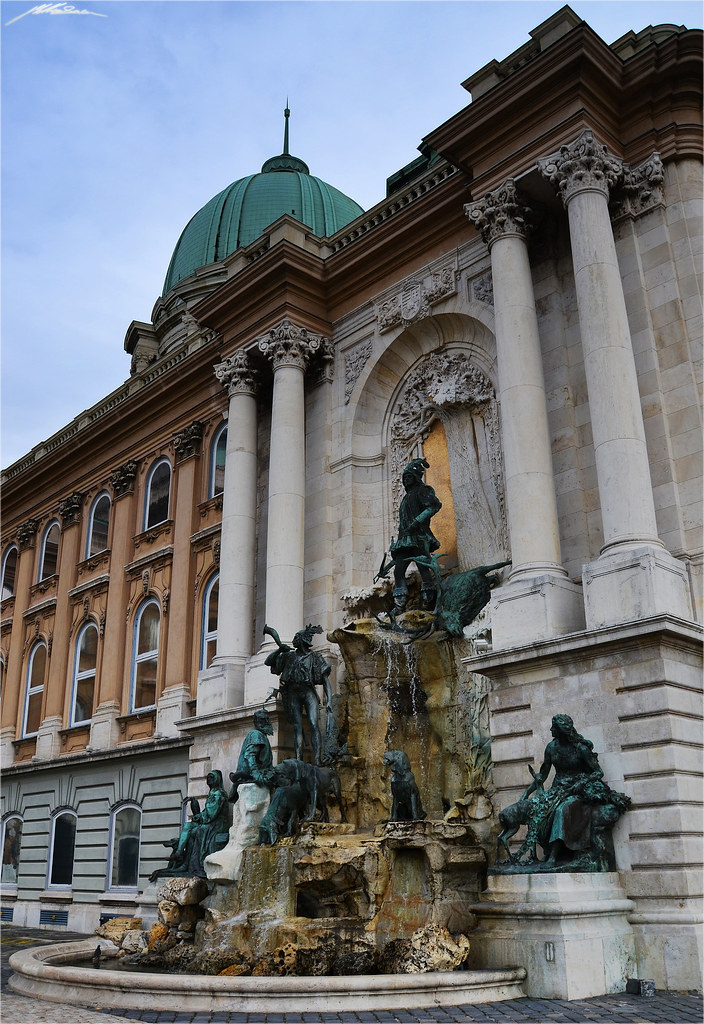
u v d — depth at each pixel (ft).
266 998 36.06
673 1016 34.14
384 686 61.00
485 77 69.00
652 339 58.23
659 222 60.08
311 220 164.35
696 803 44.50
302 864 48.24
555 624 51.96
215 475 95.81
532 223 65.21
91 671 105.09
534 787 46.09
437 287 73.41
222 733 72.13
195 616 92.12
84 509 115.24
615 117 63.57
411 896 45.42
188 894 54.90
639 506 51.37
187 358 99.19
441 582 63.05
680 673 46.57
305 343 79.71
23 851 102.53
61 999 40.22
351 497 75.82
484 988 37.63
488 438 69.46
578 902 40.75
